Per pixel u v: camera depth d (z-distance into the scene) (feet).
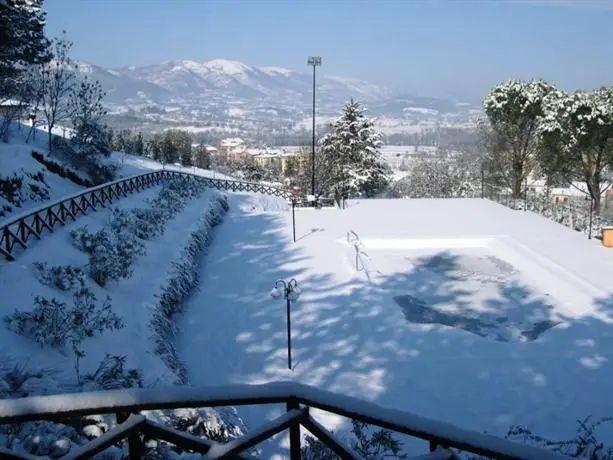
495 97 94.73
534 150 93.61
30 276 29.76
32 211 36.86
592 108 73.46
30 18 78.07
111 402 5.75
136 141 164.66
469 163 183.32
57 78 79.71
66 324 25.03
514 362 31.73
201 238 57.67
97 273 34.55
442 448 5.35
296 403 5.96
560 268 47.60
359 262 52.11
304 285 45.73
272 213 79.46
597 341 33.86
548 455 4.96
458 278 48.34
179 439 5.96
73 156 78.13
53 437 13.44
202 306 41.24
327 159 129.90
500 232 62.28
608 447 21.63
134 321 31.22
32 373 20.04
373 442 18.12
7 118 76.69
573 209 80.43
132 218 50.01
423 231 63.16
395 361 32.32
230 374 30.94
